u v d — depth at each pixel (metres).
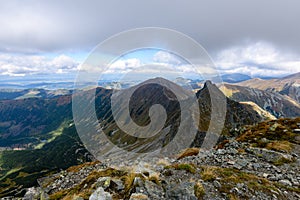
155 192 12.67
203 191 12.48
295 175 16.56
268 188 13.23
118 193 13.38
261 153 21.12
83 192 14.82
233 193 12.57
